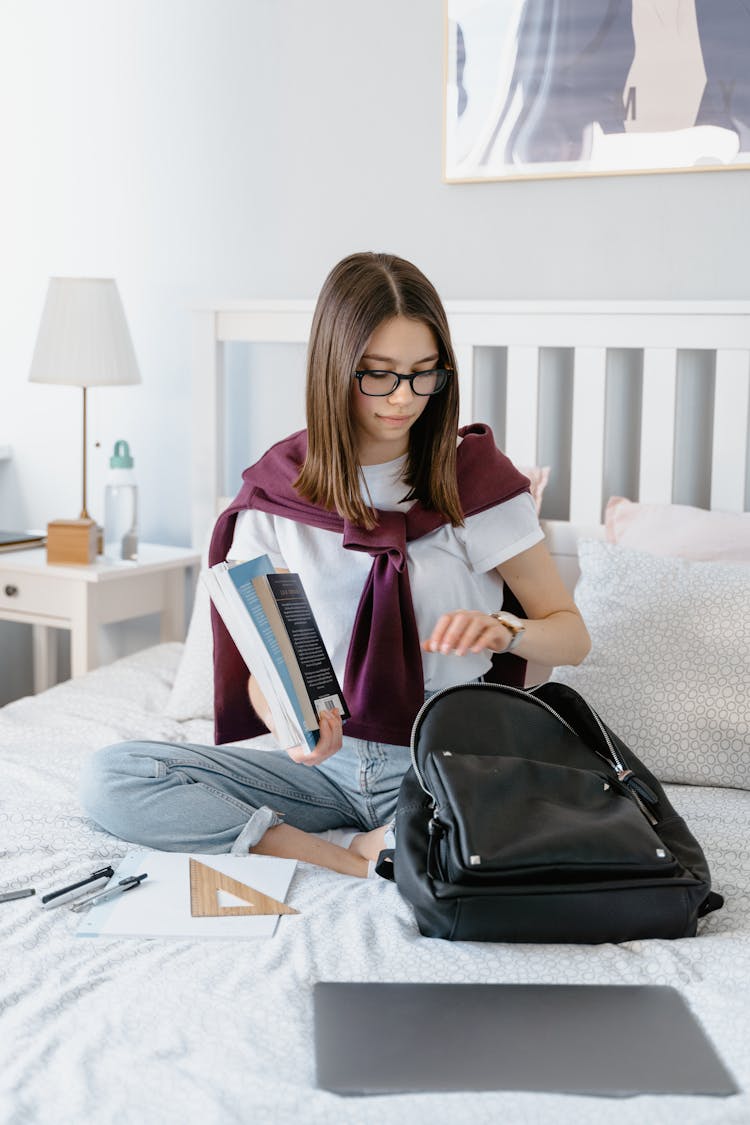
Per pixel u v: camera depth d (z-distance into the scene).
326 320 1.35
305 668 1.29
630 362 2.12
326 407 1.37
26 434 2.77
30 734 1.80
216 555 1.56
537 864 1.12
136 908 1.21
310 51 2.33
